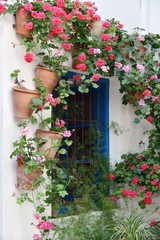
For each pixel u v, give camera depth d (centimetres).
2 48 393
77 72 478
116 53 468
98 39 453
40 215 414
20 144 385
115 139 514
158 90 493
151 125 546
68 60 445
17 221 397
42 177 395
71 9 434
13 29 401
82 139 496
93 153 501
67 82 432
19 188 394
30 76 414
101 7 509
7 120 394
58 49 429
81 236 427
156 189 482
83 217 438
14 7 391
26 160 388
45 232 407
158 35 522
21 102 390
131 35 489
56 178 432
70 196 471
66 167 474
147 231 454
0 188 389
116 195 475
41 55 416
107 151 509
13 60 401
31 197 407
